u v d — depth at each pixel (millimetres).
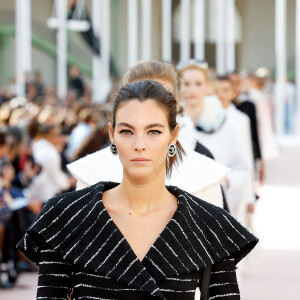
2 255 13516
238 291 4980
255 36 48625
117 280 4680
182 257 4773
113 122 4930
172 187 5012
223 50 39031
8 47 39844
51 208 4875
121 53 43156
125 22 43219
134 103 4801
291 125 40719
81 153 13289
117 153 5023
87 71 42438
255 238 4969
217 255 4887
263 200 22641
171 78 7480
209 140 10141
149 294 4680
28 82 30906
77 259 4719
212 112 10039
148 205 4895
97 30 38125
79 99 30344
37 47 41250
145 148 4762
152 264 4730
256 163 15227
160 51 44875
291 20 47875
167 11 39656
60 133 17516
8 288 13469
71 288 4840
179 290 4750
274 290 13141
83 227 4801
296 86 41812
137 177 4789
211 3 46469
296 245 16859
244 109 15406
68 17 36062
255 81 24422
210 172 6809
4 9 39969
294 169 29922
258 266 14906
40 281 4840
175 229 4805
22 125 18156
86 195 4918
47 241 4789
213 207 5016
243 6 49094
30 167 14477
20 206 13625
